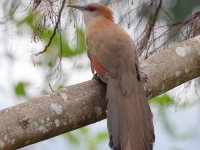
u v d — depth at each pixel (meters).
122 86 9.66
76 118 9.02
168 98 13.02
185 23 12.09
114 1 12.09
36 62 12.90
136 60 10.12
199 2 14.41
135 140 8.91
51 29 13.65
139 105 9.42
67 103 8.95
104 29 10.80
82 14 11.94
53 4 10.83
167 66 10.42
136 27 11.80
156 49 11.62
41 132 8.52
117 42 10.30
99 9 11.82
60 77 11.54
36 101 8.69
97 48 10.38
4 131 8.16
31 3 11.09
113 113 9.28
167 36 11.98
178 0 14.38
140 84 9.79
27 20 12.19
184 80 10.76
